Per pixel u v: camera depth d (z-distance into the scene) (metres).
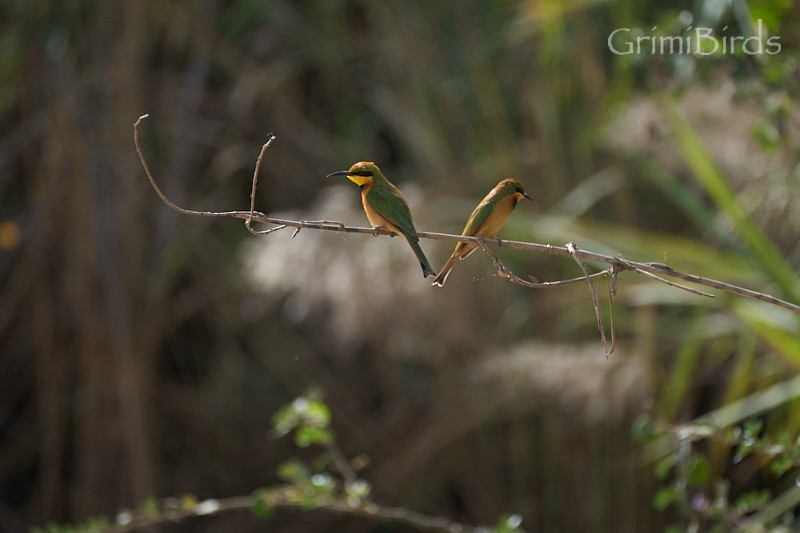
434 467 13.03
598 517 11.58
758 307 8.74
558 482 12.05
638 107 10.93
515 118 14.01
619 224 12.15
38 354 14.12
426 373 13.56
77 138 13.39
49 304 13.98
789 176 9.73
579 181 12.56
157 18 14.37
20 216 14.67
